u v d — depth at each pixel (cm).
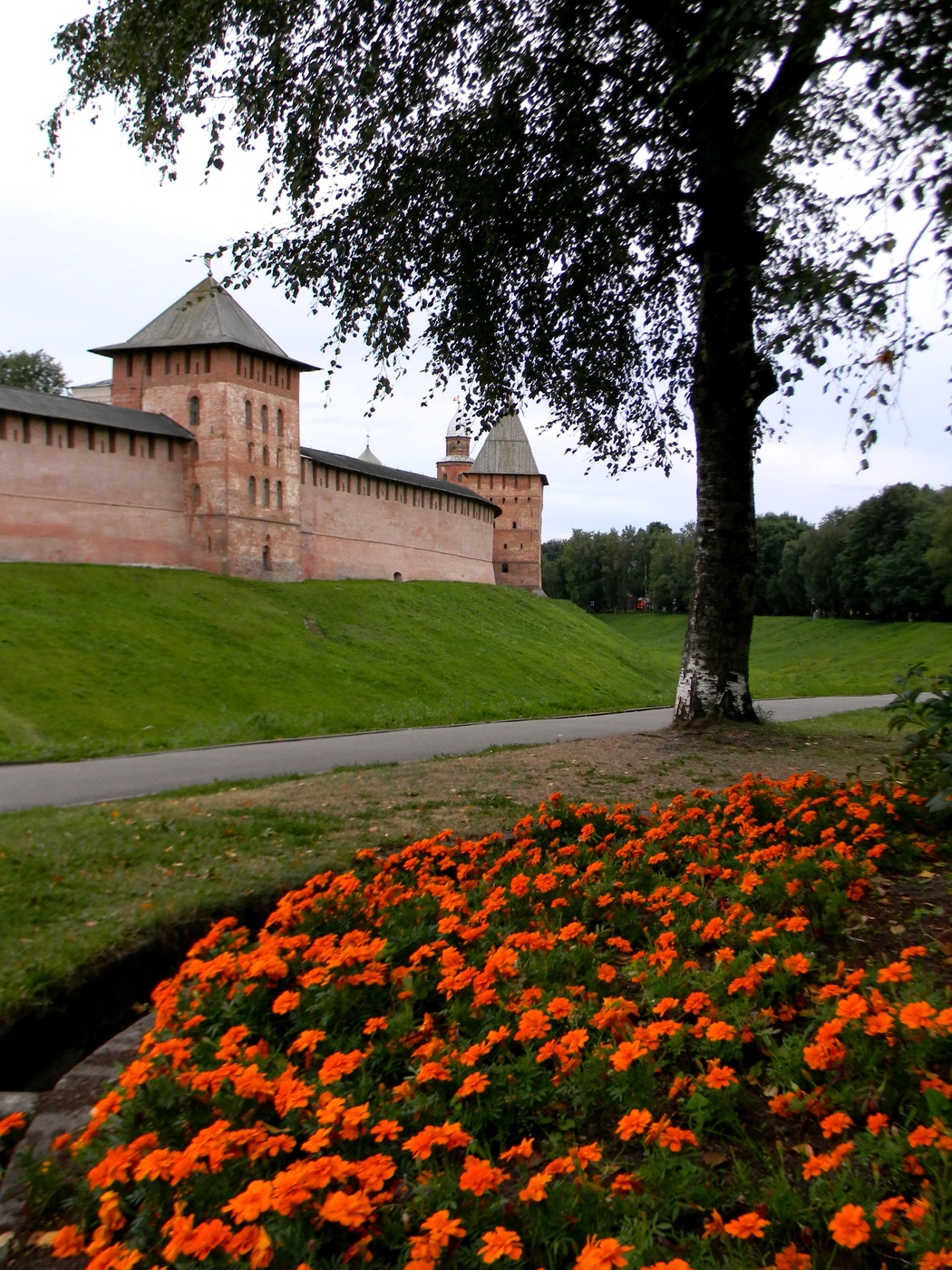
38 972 452
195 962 392
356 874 579
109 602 4125
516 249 1326
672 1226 251
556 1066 319
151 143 1211
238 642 4247
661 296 1431
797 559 10288
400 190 1238
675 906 458
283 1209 223
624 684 5806
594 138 1202
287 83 1160
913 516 8681
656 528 14100
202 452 5012
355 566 6272
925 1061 294
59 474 4356
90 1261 255
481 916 441
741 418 1233
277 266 1295
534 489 9681
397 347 1363
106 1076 380
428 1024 346
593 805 754
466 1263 233
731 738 1206
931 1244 218
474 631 5872
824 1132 273
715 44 914
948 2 812
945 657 6650
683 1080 300
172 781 1324
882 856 520
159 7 1080
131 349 5088
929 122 835
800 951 388
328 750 1786
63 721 3017
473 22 1162
